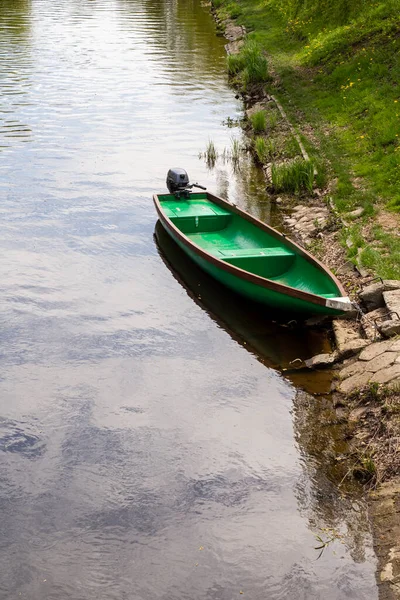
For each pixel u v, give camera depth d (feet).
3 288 38.40
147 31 123.54
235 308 36.88
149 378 30.83
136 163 59.41
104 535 22.61
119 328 34.83
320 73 76.48
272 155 59.93
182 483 24.81
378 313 32.45
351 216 44.06
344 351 30.96
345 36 80.94
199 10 148.77
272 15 116.26
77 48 108.58
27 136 65.51
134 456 26.07
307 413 28.22
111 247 43.88
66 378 30.76
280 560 21.65
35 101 77.61
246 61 87.15
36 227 46.52
